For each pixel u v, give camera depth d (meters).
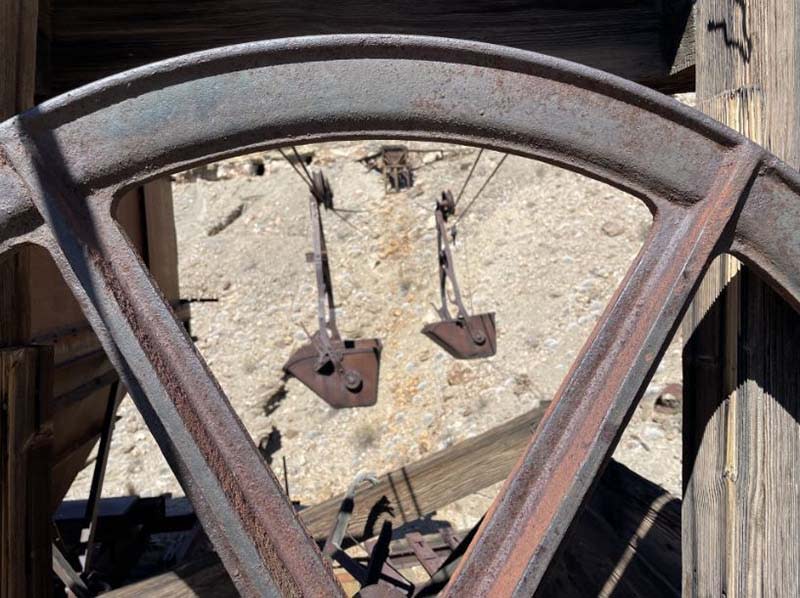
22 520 1.40
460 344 6.25
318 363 4.68
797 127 1.31
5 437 1.34
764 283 1.38
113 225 1.17
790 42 1.32
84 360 2.73
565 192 11.01
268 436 9.85
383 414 9.77
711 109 1.57
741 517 1.42
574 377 1.27
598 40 2.05
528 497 1.24
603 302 9.70
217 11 2.04
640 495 2.57
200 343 10.63
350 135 1.27
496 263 10.79
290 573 1.10
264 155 12.11
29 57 1.49
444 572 2.11
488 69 1.26
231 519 1.05
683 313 1.23
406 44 1.23
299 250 11.21
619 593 2.32
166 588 1.88
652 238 1.32
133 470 9.23
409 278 10.91
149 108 1.19
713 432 1.51
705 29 1.60
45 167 1.14
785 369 1.37
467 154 11.83
